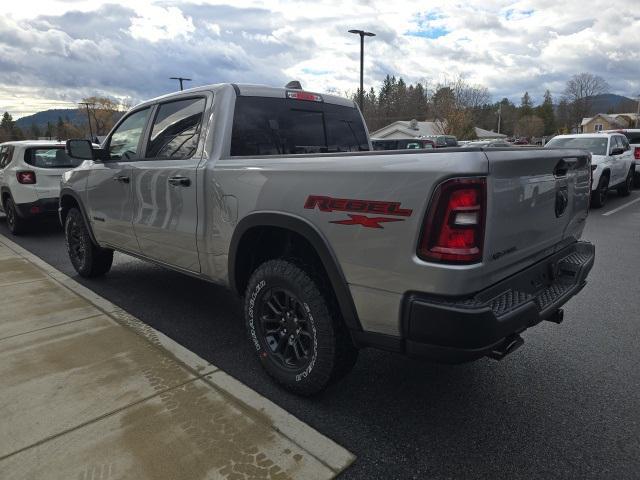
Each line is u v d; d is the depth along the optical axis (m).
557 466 2.45
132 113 4.53
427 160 2.27
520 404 3.02
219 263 3.47
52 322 4.21
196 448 2.51
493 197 2.26
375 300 2.51
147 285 5.43
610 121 88.88
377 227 2.43
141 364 3.42
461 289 2.24
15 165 8.19
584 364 3.53
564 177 3.01
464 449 2.59
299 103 4.05
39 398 2.98
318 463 2.43
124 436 2.61
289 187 2.85
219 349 3.81
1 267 6.16
